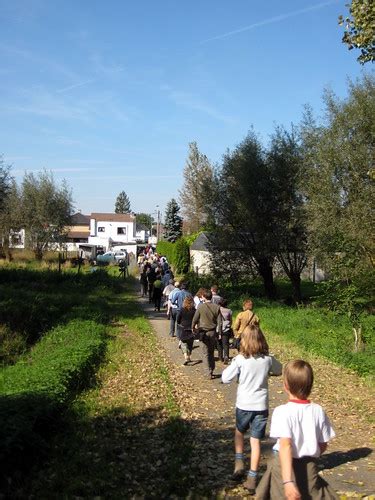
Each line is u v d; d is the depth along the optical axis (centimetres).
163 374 1178
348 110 2294
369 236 2145
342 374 1232
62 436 742
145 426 812
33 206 5403
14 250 5419
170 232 10019
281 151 2875
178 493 570
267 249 2839
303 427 376
